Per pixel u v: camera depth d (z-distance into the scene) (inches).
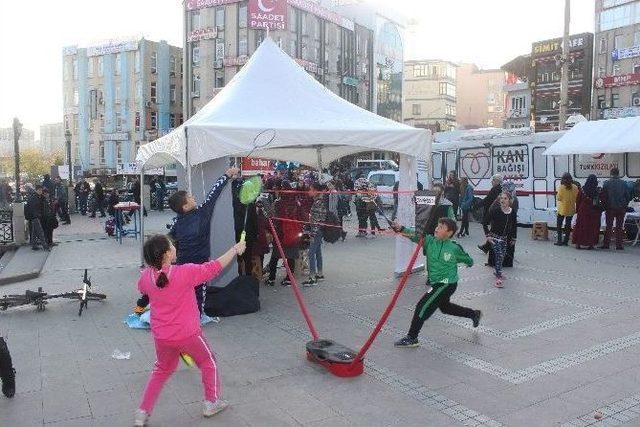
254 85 345.1
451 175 652.1
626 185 506.3
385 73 2549.2
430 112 3250.5
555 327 265.0
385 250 521.0
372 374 205.6
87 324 276.5
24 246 576.4
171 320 160.6
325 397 185.3
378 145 340.2
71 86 2490.2
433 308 234.5
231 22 1968.5
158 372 165.5
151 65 2293.3
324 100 360.8
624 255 478.3
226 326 270.1
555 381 198.5
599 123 591.8
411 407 177.5
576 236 518.6
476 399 183.5
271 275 365.7
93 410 176.7
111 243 597.3
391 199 903.1
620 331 257.9
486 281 371.6
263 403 180.9
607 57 1916.8
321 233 364.8
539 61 2124.8
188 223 264.5
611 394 187.2
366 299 323.9
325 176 675.4
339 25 2235.5
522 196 682.2
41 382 200.4
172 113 2369.6
